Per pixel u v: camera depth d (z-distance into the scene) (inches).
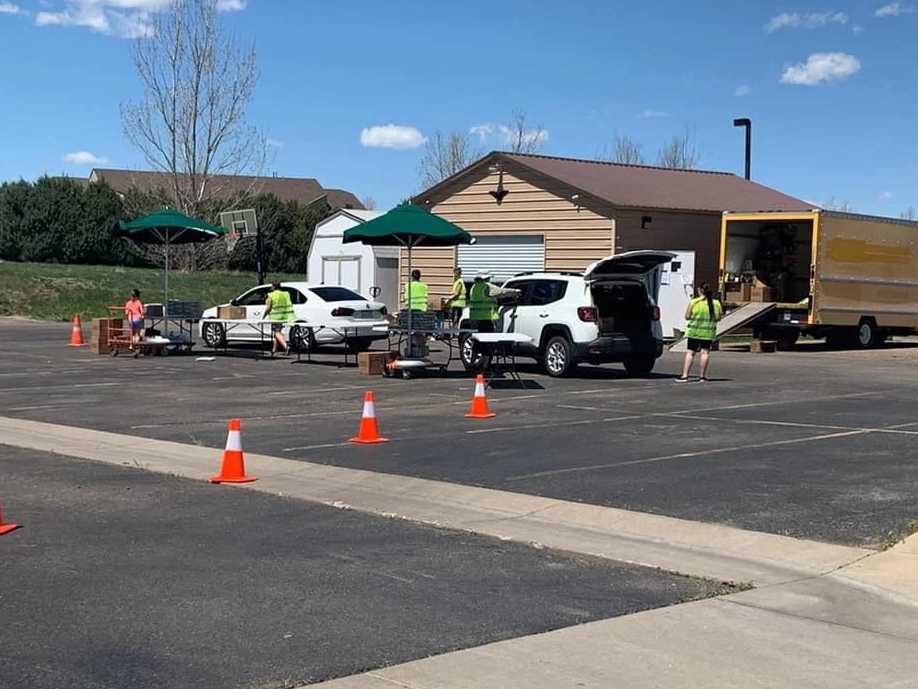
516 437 503.8
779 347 1161.4
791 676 208.7
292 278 2050.9
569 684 203.0
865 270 1136.8
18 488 392.2
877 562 288.2
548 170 1227.9
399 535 324.5
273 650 220.8
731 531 323.0
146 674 206.5
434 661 215.0
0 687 198.8
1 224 2204.7
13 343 1115.9
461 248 1311.5
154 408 618.8
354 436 510.6
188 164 1991.9
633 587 270.1
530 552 305.3
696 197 1268.5
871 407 615.5
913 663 216.7
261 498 378.0
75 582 269.6
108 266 2198.6
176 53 1967.3
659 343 791.7
